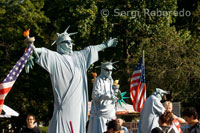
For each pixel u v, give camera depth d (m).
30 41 20.11
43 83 56.75
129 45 56.38
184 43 54.38
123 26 55.88
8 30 54.62
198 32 59.66
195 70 51.81
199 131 16.95
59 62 21.14
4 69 55.50
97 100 26.41
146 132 25.83
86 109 21.86
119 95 26.38
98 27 52.91
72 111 21.03
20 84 56.66
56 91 21.09
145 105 26.30
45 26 57.25
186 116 17.31
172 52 53.06
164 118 16.91
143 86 32.84
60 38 21.95
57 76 21.06
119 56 56.41
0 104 19.88
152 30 54.59
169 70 51.59
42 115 59.53
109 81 27.05
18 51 57.25
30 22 54.59
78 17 52.53
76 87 21.25
